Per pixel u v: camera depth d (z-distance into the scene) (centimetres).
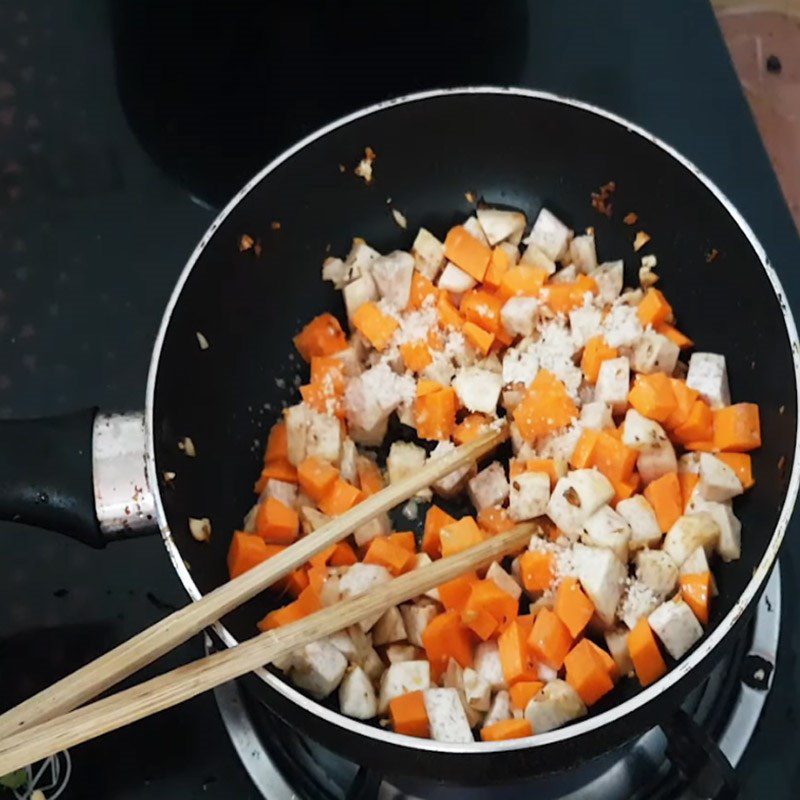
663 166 43
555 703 37
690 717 37
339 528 38
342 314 47
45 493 38
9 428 38
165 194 49
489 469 43
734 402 42
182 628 34
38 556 43
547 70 50
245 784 39
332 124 43
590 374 44
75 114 51
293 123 49
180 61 49
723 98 49
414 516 44
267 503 42
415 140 45
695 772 37
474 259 46
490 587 40
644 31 51
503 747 32
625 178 44
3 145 50
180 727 40
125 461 38
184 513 39
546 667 39
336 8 47
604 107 49
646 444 42
